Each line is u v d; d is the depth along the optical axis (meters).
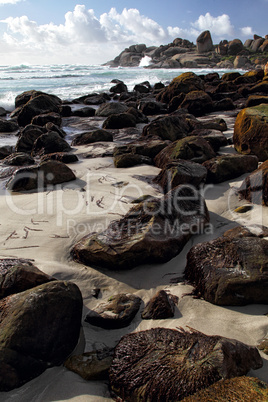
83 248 3.63
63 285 2.83
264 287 2.89
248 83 22.95
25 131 9.38
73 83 29.84
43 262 3.60
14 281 2.99
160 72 50.78
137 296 3.14
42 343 2.47
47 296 2.67
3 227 4.42
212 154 6.92
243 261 3.13
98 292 3.27
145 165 7.04
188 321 2.80
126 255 3.49
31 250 3.87
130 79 36.09
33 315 2.53
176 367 2.19
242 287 2.93
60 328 2.59
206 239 4.06
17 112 15.52
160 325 2.79
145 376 2.22
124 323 2.84
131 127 11.86
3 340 2.40
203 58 72.94
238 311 2.88
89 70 56.81
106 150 8.59
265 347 2.44
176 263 3.67
